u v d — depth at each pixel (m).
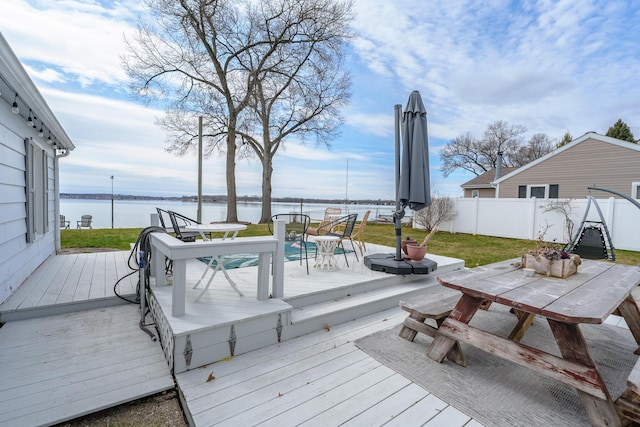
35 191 3.98
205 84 11.04
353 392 1.83
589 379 1.56
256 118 12.05
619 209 7.46
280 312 2.44
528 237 8.96
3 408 1.64
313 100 12.68
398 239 3.90
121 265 4.30
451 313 2.18
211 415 1.61
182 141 11.62
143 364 2.11
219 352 2.15
